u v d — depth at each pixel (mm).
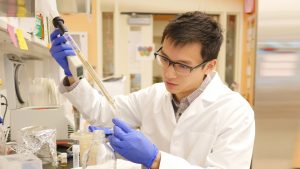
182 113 1307
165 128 1356
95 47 3291
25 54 1976
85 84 1411
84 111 1442
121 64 3918
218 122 1221
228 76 4062
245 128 1169
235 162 1081
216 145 1173
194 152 1236
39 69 2248
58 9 1467
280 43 2078
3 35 1263
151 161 1026
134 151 1020
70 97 1413
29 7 1021
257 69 2113
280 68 2104
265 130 2146
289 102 2129
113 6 3676
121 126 1075
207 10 3867
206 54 1122
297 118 2145
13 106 1678
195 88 1293
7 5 952
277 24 2062
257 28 2078
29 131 1229
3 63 1637
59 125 1483
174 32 1070
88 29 3232
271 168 2172
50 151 1240
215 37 1135
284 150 2162
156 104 1419
